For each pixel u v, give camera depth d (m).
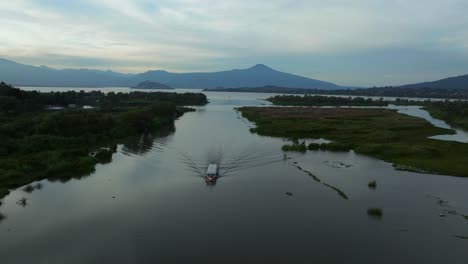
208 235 34.50
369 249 32.03
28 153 62.53
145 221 37.53
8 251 31.73
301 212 39.91
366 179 52.25
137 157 64.69
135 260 30.20
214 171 52.16
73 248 32.22
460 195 45.50
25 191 46.44
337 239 33.78
